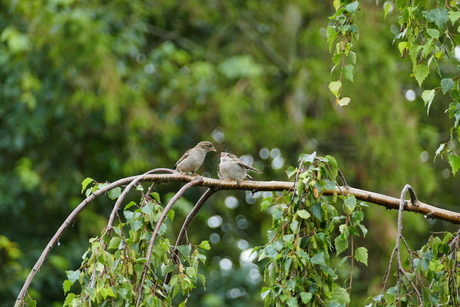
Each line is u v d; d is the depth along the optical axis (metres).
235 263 18.42
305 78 17.64
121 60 17.28
